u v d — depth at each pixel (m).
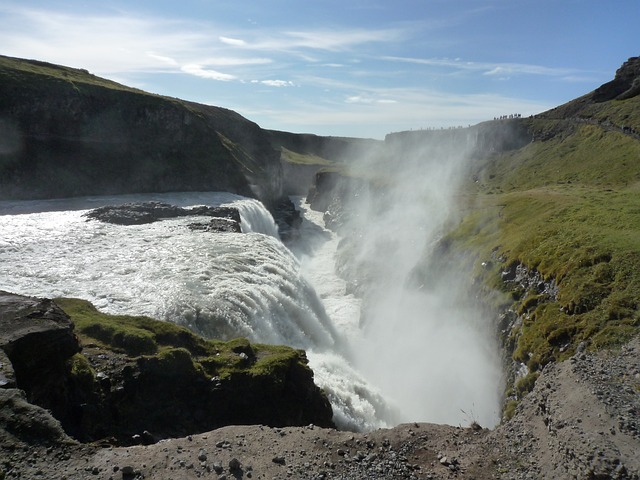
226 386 23.39
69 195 81.06
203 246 47.22
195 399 22.97
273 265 44.06
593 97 112.19
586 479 13.38
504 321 34.41
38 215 59.91
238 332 31.09
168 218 61.41
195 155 102.88
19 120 80.69
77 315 26.30
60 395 19.08
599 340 23.88
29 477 12.85
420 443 17.42
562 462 14.63
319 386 29.02
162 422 21.58
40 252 42.66
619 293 27.12
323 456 15.99
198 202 81.25
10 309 20.25
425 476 15.35
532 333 29.19
